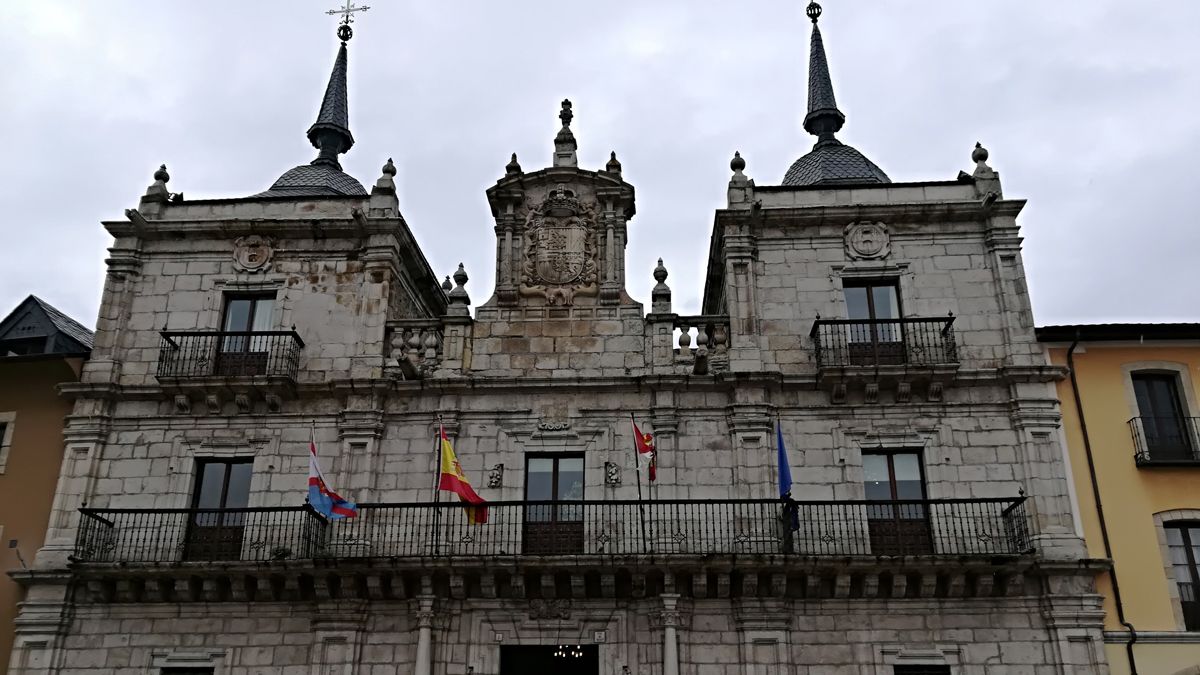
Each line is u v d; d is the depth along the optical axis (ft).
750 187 84.89
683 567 70.28
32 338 86.12
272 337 80.79
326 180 97.45
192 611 73.61
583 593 71.97
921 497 75.56
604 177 84.99
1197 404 77.61
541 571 70.90
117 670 72.08
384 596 72.64
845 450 76.07
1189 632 70.54
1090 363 78.74
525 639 71.51
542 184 85.81
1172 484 75.15
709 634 71.10
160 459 78.13
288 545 74.54
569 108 90.12
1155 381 79.15
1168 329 78.23
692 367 79.56
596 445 77.10
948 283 81.61
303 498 76.74
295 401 79.56
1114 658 70.03
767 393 77.71
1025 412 76.23
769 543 72.49
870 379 76.38
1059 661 69.46
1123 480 75.05
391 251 83.97
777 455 75.72
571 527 74.38
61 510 76.33
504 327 81.56
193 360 80.02
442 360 80.59
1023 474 75.05
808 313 81.00
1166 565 72.59
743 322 80.18
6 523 77.25
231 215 86.69
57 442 79.66
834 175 92.53
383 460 77.51
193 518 76.13
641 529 72.13
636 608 72.13
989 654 70.13
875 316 81.82
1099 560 71.31
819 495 74.90
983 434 76.43
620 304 81.92
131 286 84.07
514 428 77.87
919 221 83.66
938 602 71.72
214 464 78.95
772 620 70.85
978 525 73.46
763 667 69.67
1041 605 71.15
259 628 72.95
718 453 76.33
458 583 71.41
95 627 73.36
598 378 78.13
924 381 76.69
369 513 75.05
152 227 85.05
